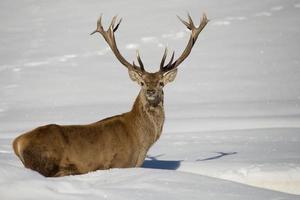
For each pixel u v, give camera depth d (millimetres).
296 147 41719
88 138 29641
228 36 158750
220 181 26016
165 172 27078
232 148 43094
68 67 134625
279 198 23625
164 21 190750
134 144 31078
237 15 185625
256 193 24344
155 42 163000
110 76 120875
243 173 30266
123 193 23641
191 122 61688
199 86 101812
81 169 29312
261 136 49219
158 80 31734
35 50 160750
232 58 131250
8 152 41312
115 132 30547
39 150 28141
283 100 80062
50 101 95188
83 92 104062
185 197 23297
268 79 105062
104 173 27375
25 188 23688
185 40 161500
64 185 24422
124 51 154875
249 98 87062
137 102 31656
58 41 173500
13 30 195500
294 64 119438
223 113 69438
